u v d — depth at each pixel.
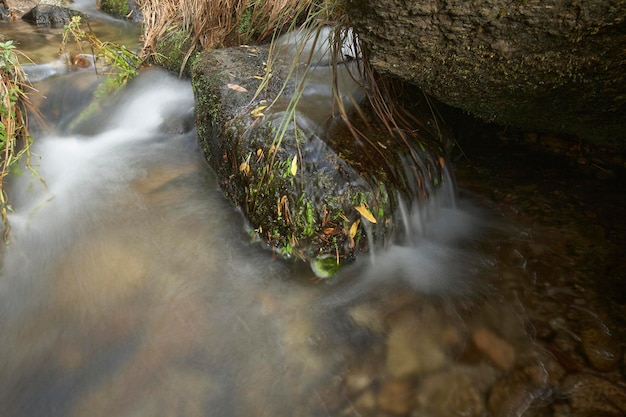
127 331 0.71
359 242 0.75
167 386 0.63
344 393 0.61
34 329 0.71
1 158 1.01
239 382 0.64
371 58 0.69
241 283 0.77
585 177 0.93
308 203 0.73
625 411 0.55
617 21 0.52
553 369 0.61
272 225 0.79
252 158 0.81
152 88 1.34
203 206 0.93
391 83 0.89
